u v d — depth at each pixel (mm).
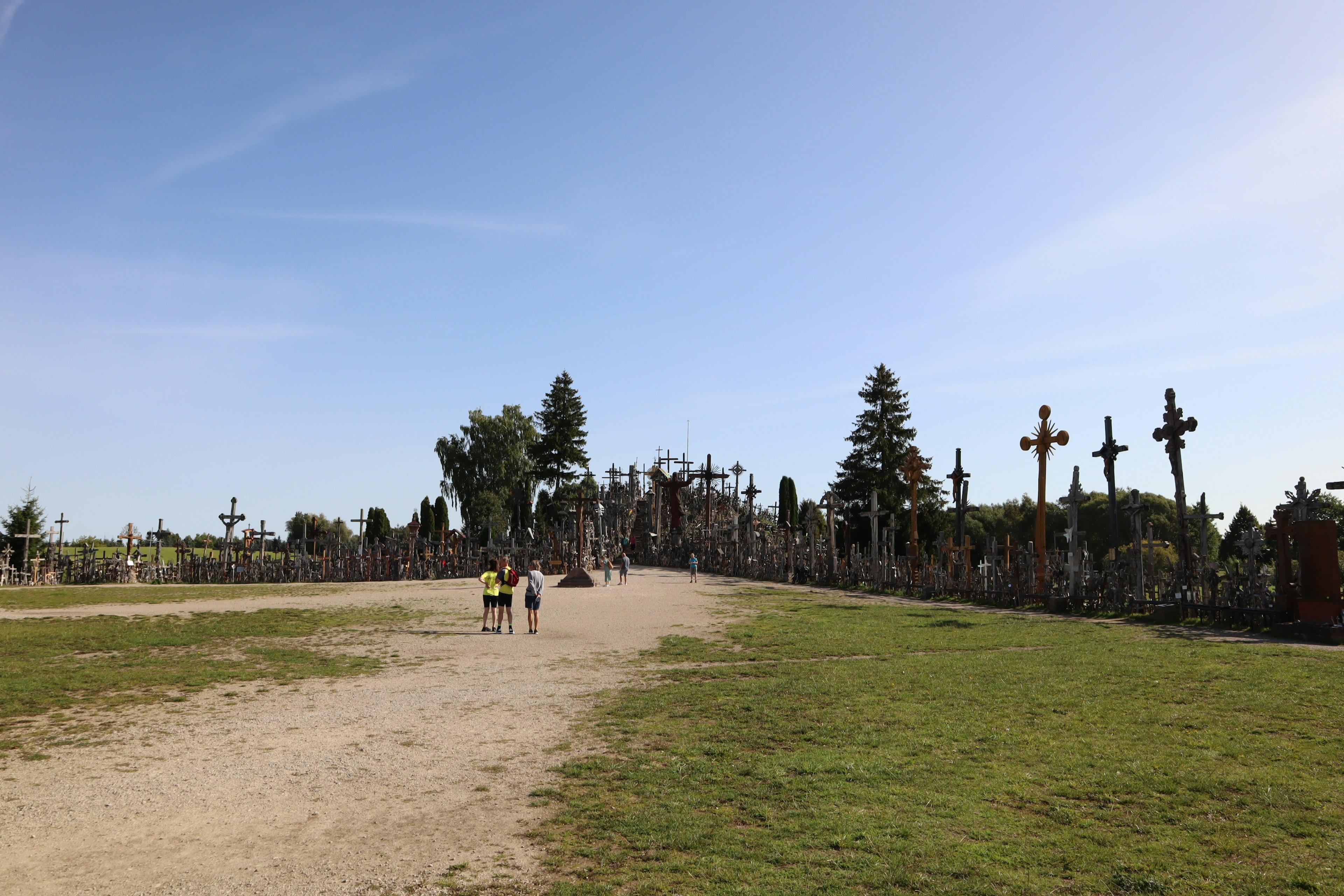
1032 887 6637
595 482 98312
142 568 57469
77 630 25859
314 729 12758
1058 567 30188
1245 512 46469
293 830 8367
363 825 8484
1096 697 13461
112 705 14781
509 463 96000
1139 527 26594
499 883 6977
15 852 7832
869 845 7574
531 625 24906
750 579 50156
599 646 21672
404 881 7059
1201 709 12328
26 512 63281
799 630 23984
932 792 9055
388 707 14367
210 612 30812
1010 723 11945
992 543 34312
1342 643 18562
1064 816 8234
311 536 96375
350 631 25812
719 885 6801
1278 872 6781
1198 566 25406
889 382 76375
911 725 12055
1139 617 25438
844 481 75500
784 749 10977
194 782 10047
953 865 7078
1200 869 6898
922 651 19672
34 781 10133
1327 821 7828
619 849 7672
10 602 35750
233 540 57531
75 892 6914
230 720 13477
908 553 40750
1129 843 7520
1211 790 8820
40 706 14680
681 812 8617
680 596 36812
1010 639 21172
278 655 20906
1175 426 26031
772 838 7840
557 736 12094
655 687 15852
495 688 16094
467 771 10359
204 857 7664
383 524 88750
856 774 9758
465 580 53125
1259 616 21703
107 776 10344
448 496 94812
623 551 70125
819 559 45781
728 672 17438
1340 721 11297
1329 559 19781
